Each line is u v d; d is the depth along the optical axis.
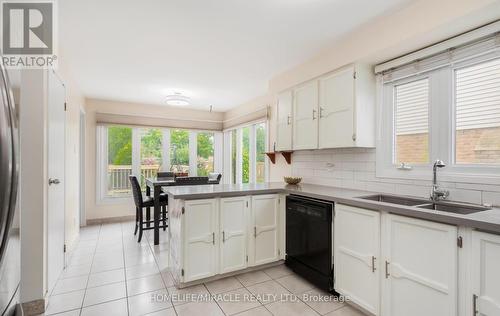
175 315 1.79
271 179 3.96
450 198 1.81
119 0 1.74
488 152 1.68
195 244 2.16
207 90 3.97
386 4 1.83
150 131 5.00
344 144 2.32
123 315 1.79
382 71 2.29
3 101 0.78
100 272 2.47
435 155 1.95
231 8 1.85
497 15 1.53
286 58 2.77
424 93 2.05
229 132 5.58
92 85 3.66
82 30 2.13
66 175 2.61
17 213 0.97
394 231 1.60
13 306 0.94
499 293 1.15
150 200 3.60
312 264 2.20
